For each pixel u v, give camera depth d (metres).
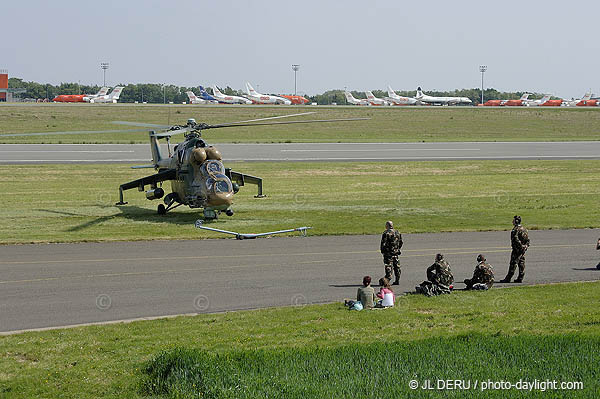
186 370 22.95
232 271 40.12
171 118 191.50
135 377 23.02
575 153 124.19
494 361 24.39
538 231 54.47
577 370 23.48
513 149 131.12
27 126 166.62
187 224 56.50
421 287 35.47
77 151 119.44
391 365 23.88
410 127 181.50
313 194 76.44
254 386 21.94
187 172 57.38
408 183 86.12
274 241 49.59
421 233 53.34
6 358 25.06
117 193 77.19
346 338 27.48
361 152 123.62
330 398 21.22
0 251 45.34
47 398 21.47
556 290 36.00
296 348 25.66
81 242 48.81
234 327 29.20
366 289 32.72
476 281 36.31
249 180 63.00
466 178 91.06
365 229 54.53
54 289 35.66
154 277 38.50
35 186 81.31
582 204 69.50
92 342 26.89
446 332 28.28
